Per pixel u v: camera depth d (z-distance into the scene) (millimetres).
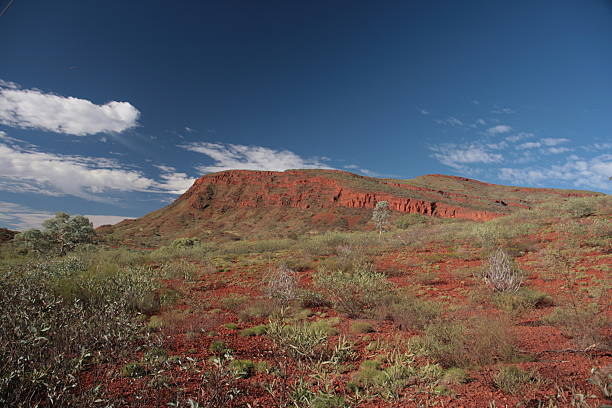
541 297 8656
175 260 19562
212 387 3486
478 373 4379
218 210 146375
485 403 3490
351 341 6047
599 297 8188
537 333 6105
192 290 11102
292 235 67312
